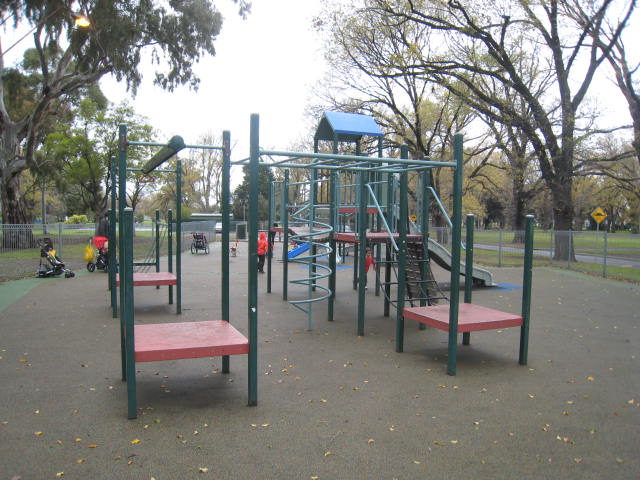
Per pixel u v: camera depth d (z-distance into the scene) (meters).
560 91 21.89
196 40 25.17
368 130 10.47
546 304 10.84
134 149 31.05
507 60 20.47
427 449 3.74
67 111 35.41
